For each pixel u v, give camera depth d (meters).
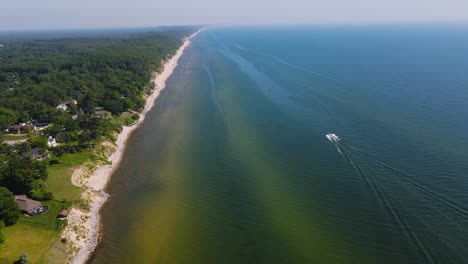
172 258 50.75
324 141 84.88
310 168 73.06
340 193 63.41
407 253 48.16
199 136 96.62
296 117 103.94
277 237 53.84
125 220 60.25
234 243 53.22
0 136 96.06
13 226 54.16
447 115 93.69
